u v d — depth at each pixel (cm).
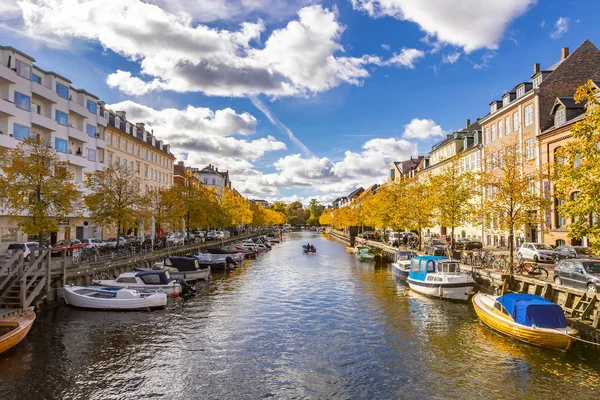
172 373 1423
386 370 1458
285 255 6016
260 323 2064
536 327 1641
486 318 1905
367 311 2319
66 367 1454
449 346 1698
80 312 2189
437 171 6975
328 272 4056
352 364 1516
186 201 5153
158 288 2611
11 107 3647
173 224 4850
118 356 1573
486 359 1544
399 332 1905
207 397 1248
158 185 7556
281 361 1545
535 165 3975
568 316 1825
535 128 4041
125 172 3878
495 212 2536
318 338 1823
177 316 2188
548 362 1502
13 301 1927
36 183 2638
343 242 9425
